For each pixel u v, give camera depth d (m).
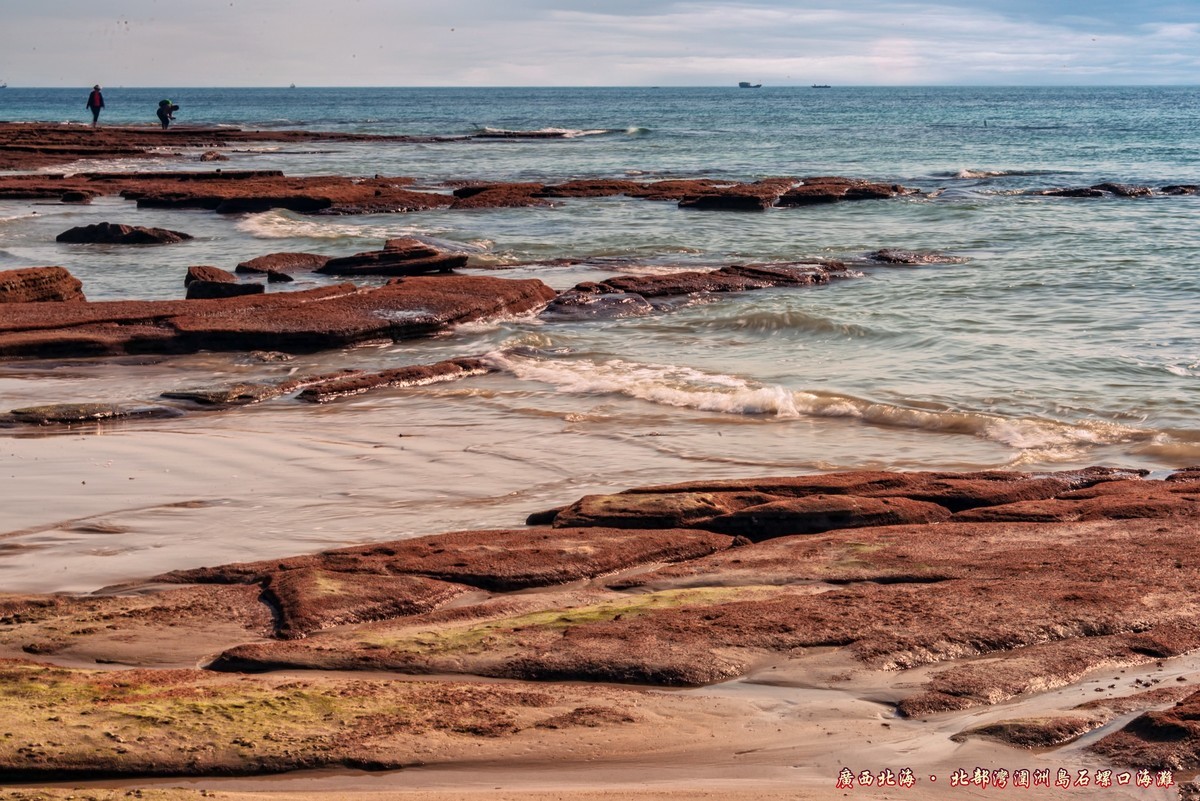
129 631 7.74
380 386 16.81
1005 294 23.09
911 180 53.16
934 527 9.84
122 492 11.62
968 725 6.29
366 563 8.94
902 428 14.30
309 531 10.36
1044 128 99.31
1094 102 190.62
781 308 21.50
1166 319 20.12
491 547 9.33
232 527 10.48
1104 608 7.76
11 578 9.09
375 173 60.59
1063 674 6.89
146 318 19.77
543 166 64.94
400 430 14.35
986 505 10.71
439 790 5.57
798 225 36.47
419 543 9.44
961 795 5.51
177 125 117.75
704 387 16.20
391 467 12.62
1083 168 58.47
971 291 23.52
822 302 22.81
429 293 21.89
